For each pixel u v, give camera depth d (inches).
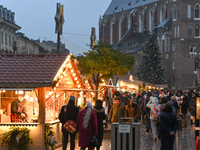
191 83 3878.0
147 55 3410.4
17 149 534.6
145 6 4749.0
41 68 556.1
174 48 3954.2
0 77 526.3
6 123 536.7
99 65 1018.7
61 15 795.4
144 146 584.4
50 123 553.6
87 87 918.4
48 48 3991.1
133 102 581.0
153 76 3321.9
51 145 542.9
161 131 436.8
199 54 3895.2
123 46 4763.8
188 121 1096.2
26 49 3063.5
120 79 1692.9
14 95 560.7
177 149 558.3
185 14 3895.2
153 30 4530.0
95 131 428.1
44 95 544.1
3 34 2468.0
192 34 3902.6
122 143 437.7
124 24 5113.2
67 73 674.2
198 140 470.0
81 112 435.8
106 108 831.1
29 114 552.7
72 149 484.1
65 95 683.4
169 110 436.5
